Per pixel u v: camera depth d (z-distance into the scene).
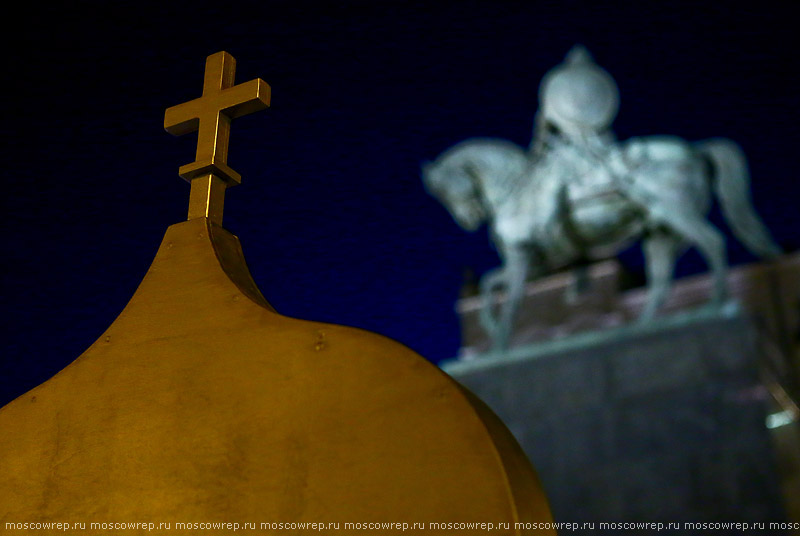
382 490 0.34
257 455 0.38
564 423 7.11
